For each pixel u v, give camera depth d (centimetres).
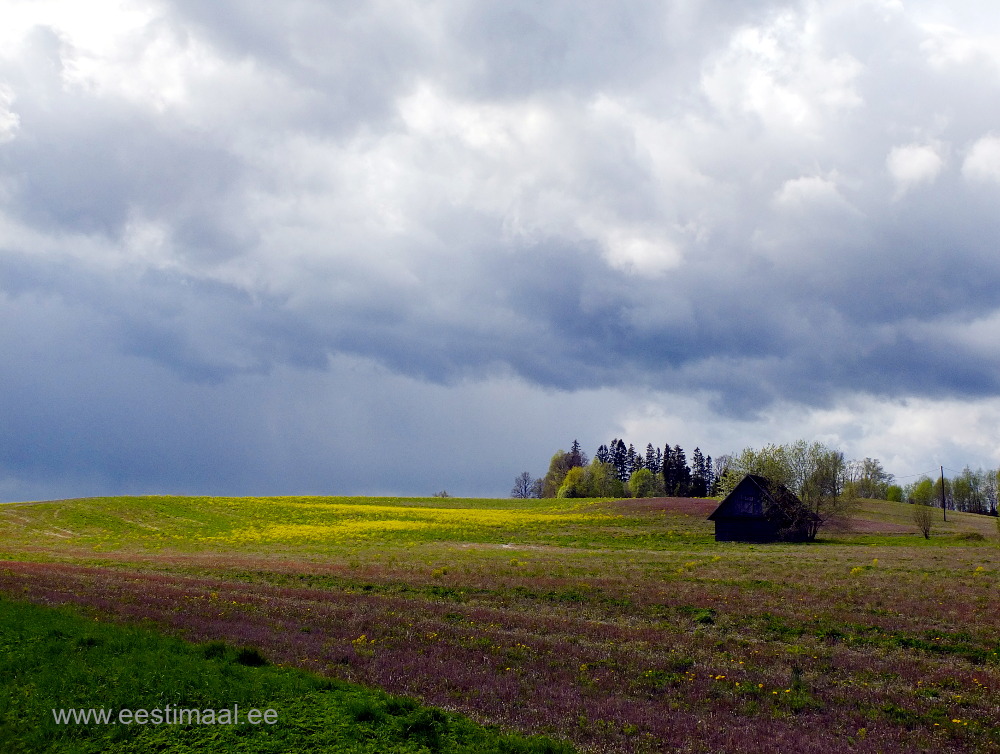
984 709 1719
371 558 5353
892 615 2789
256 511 10062
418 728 1316
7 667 1603
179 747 1227
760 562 4869
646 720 1545
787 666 2081
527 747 1291
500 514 10550
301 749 1208
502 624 2641
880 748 1444
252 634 2234
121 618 2419
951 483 19788
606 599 3212
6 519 8806
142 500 10619
